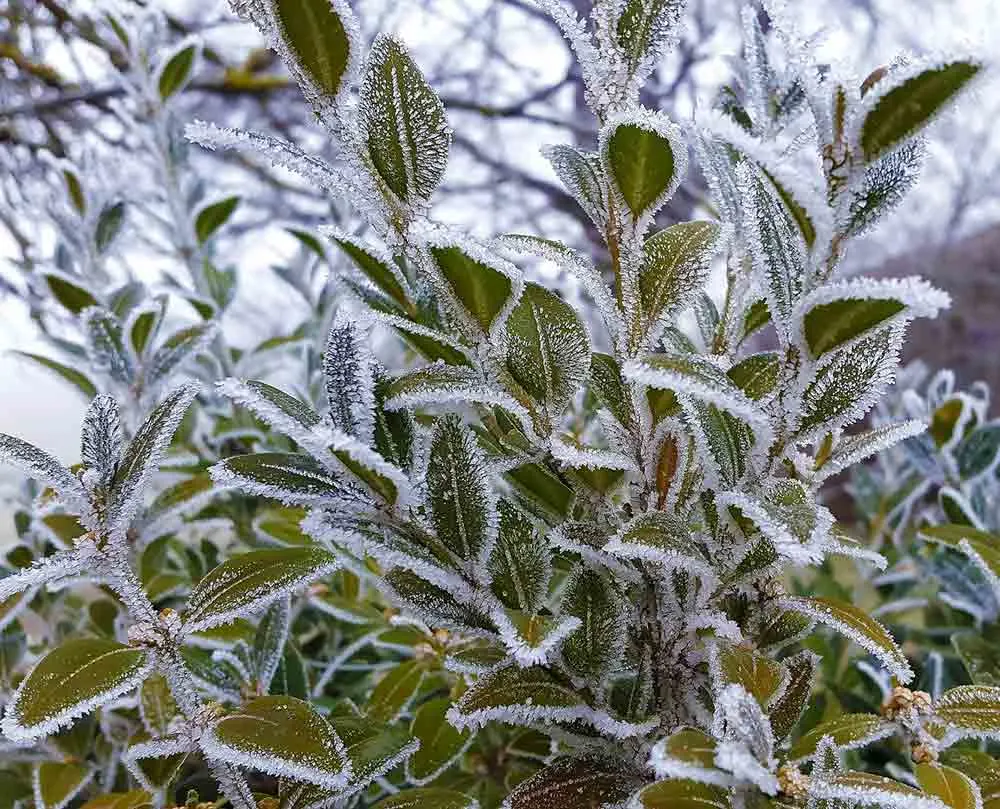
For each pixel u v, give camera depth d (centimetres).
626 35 12
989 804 14
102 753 20
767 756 10
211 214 31
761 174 11
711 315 17
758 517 10
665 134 11
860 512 35
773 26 11
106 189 31
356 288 14
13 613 17
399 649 22
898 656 12
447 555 12
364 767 14
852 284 9
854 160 10
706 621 13
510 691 12
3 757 20
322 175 12
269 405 11
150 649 12
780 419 12
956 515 24
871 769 24
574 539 13
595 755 14
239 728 12
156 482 27
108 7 32
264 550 14
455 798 14
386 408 12
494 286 11
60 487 12
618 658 13
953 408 27
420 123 12
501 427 14
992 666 20
